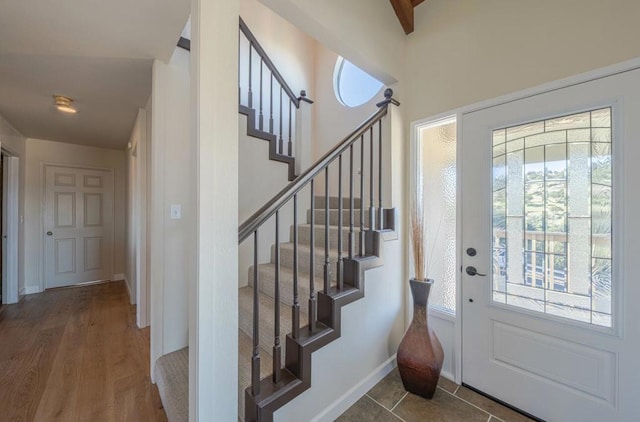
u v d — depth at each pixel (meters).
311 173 1.56
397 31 2.15
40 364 2.17
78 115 3.10
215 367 1.12
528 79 1.62
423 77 2.12
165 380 1.67
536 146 1.62
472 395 1.82
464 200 1.91
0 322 2.99
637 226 1.31
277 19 3.44
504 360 1.74
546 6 1.56
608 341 1.39
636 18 1.30
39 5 1.42
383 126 2.15
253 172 2.55
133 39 1.74
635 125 1.31
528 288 1.65
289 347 1.47
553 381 1.56
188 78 2.15
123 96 2.62
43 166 4.18
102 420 1.60
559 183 1.54
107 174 4.77
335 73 3.56
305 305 1.82
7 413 1.65
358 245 2.13
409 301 2.20
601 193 1.41
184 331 2.09
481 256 1.83
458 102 1.93
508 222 1.73
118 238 4.87
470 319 1.88
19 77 2.23
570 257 1.51
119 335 2.68
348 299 1.67
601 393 1.41
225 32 1.14
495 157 1.78
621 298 1.35
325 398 1.56
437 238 2.11
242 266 2.44
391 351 2.09
